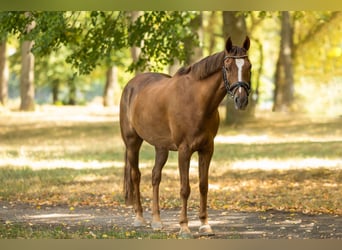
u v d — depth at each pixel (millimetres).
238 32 26266
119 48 17672
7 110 36188
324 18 31281
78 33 17625
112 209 13000
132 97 11359
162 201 13773
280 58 37594
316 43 36938
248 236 10180
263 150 21891
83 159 20938
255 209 12766
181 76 10172
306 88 40562
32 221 11688
